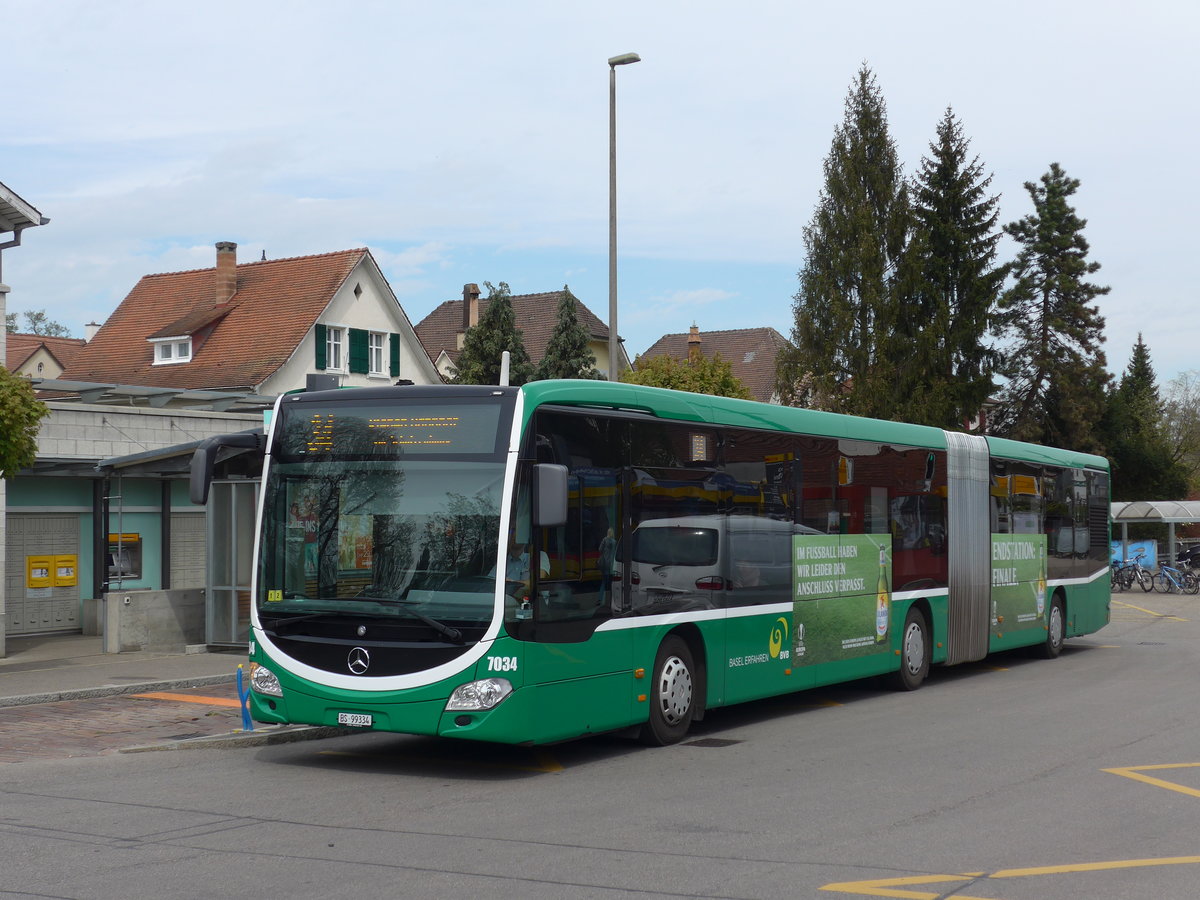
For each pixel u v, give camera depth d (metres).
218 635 20.80
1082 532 23.50
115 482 25.86
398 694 10.29
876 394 51.91
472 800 9.59
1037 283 65.06
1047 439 64.81
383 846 7.97
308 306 44.84
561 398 11.02
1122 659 22.38
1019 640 20.66
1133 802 9.50
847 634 15.59
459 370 42.75
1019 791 9.94
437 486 10.57
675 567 12.43
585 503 11.20
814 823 8.73
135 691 15.71
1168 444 78.62
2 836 8.23
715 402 13.34
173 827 8.54
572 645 10.91
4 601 21.81
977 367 56.06
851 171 54.47
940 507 18.22
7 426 15.59
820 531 15.12
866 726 13.77
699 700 12.88
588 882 7.09
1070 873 7.35
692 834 8.38
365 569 10.61
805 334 53.88
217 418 26.50
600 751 12.03
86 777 10.59
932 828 8.59
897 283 53.84
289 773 10.81
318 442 11.02
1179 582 47.81
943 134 58.16
